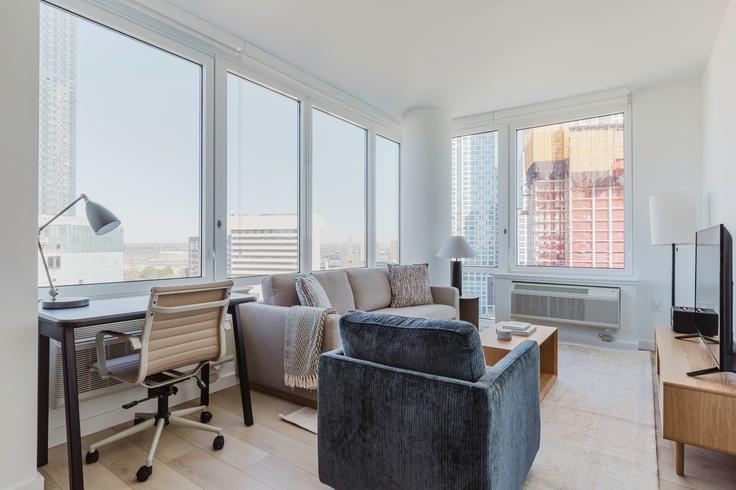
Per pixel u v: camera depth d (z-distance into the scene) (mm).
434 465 1370
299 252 3750
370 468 1518
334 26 2889
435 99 4352
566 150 4461
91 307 1979
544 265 4598
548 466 1891
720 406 1666
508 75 3729
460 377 1392
